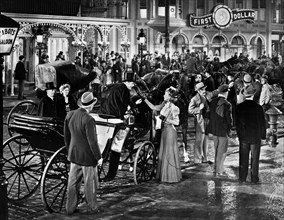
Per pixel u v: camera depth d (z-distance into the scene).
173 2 39.41
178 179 10.12
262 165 11.88
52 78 9.41
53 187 8.75
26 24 27.81
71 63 9.76
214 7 38.88
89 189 7.94
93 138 7.68
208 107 11.70
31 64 32.19
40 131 8.26
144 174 10.11
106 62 27.72
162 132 10.11
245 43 41.75
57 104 9.66
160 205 8.49
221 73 23.56
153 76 15.82
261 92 15.99
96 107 12.06
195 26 39.19
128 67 31.52
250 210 8.23
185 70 22.38
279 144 14.84
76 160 7.80
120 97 9.48
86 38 37.62
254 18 40.84
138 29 38.66
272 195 9.16
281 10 43.94
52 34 31.56
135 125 10.24
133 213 8.05
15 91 29.19
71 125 7.79
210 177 10.55
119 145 9.39
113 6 37.78
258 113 10.02
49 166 8.01
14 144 13.94
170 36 39.16
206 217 7.86
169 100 10.10
